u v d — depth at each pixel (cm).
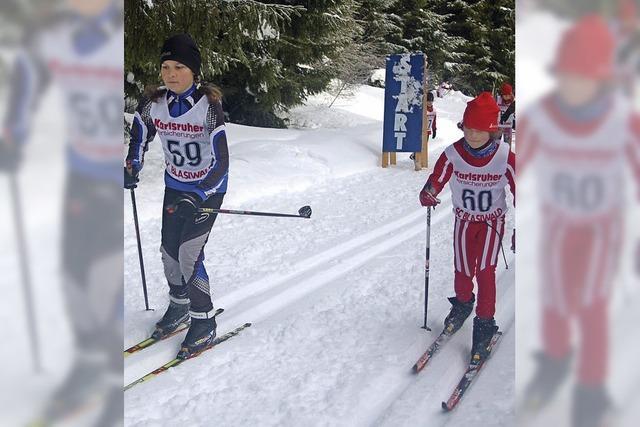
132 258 538
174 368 327
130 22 759
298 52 1367
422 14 2588
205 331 346
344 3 1384
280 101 1427
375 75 2408
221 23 839
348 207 768
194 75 337
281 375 319
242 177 859
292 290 460
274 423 273
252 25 866
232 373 322
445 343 358
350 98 2034
